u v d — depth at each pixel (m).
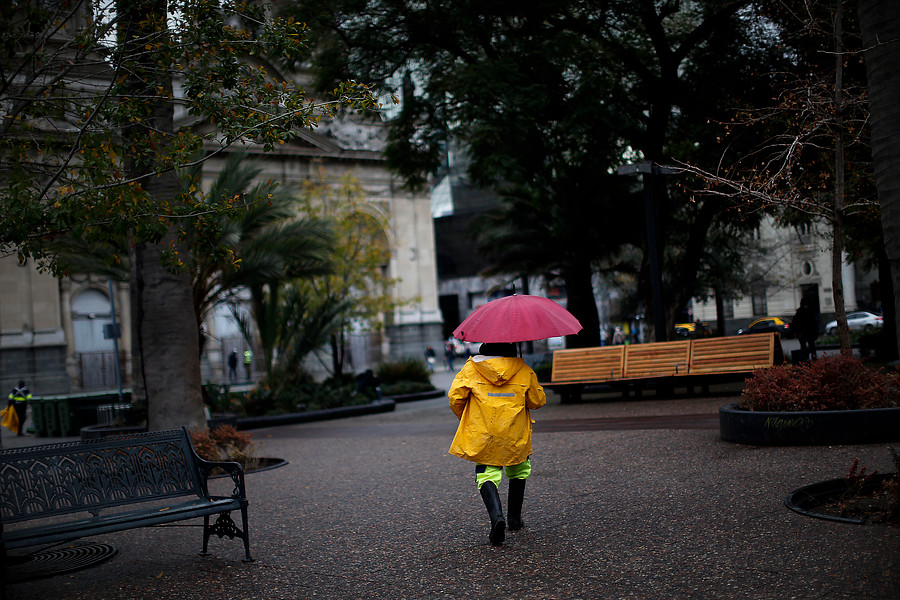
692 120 18.11
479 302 69.62
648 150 19.03
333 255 23.69
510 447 5.57
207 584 5.12
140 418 14.39
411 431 13.92
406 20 17.61
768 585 4.21
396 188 45.81
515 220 26.23
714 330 41.47
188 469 6.00
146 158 7.54
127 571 5.62
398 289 45.94
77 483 5.45
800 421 8.15
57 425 20.48
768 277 39.94
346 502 7.60
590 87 17.22
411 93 19.28
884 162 4.74
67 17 7.34
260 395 20.62
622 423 11.90
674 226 22.70
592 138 17.70
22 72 7.78
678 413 12.59
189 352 11.45
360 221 29.50
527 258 26.33
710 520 5.62
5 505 5.10
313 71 18.98
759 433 8.39
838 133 11.09
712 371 15.15
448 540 5.76
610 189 20.50
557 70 17.67
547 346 48.41
